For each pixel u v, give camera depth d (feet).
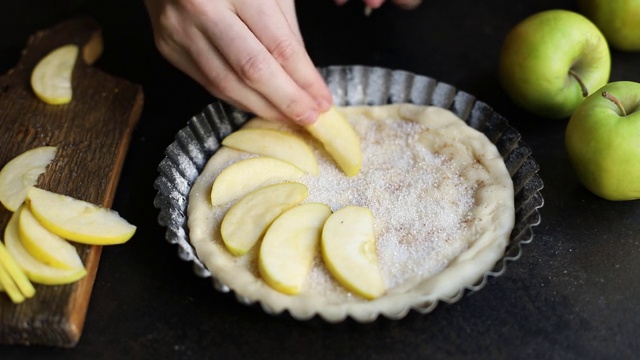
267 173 1.94
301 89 1.91
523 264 1.85
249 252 1.79
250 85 1.87
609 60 2.12
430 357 1.70
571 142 1.93
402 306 1.67
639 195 1.92
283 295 1.71
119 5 2.49
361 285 1.70
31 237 1.77
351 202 1.91
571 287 1.81
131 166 2.07
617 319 1.76
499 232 1.82
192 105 2.21
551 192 2.00
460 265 1.74
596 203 1.97
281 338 1.73
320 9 2.49
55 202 1.86
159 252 1.89
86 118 2.10
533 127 2.15
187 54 1.95
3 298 1.72
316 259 1.78
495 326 1.74
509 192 1.90
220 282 1.73
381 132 2.08
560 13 2.08
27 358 1.72
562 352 1.71
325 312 1.66
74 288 1.74
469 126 2.08
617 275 1.83
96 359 1.71
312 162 1.98
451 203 1.90
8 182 1.91
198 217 1.87
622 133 1.84
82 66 2.23
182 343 1.73
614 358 1.70
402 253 1.80
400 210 1.89
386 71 2.14
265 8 1.85
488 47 2.38
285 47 1.85
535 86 2.08
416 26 2.44
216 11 1.83
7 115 2.10
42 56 2.25
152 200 1.99
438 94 2.13
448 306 1.77
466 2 2.50
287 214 1.81
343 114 2.13
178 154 1.97
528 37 2.07
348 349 1.71
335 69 2.13
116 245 1.90
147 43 2.38
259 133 2.02
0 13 2.48
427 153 2.02
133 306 1.79
